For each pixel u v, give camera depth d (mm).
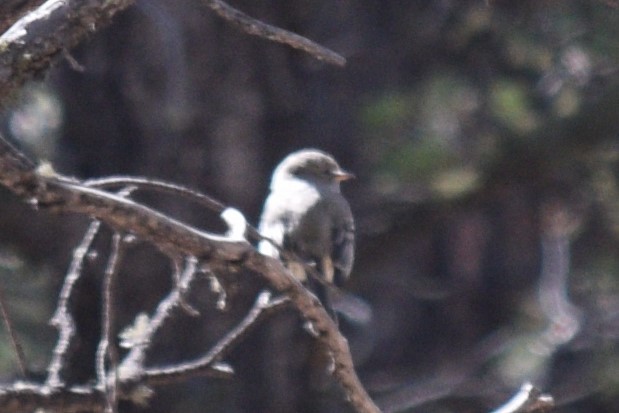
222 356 5820
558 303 16156
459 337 17688
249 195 12398
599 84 14430
